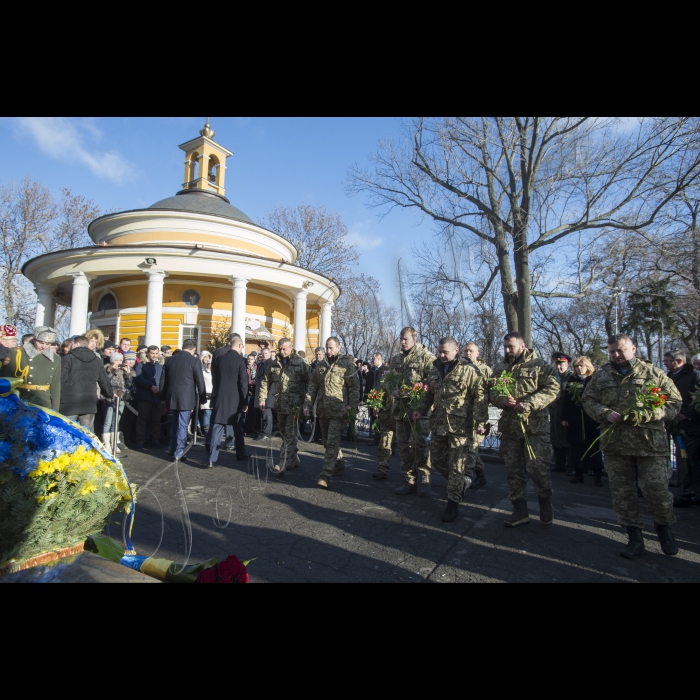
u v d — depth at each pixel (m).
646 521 5.34
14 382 1.86
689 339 26.16
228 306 19.70
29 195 29.94
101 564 1.76
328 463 6.25
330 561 3.77
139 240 20.25
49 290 20.17
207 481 6.50
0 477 1.69
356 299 35.59
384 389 6.78
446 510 4.98
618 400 4.32
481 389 5.04
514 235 16.59
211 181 25.72
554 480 7.52
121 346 9.29
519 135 15.85
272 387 10.20
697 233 16.80
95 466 1.95
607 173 15.67
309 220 36.47
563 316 33.47
